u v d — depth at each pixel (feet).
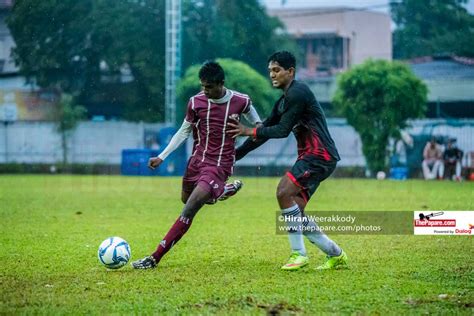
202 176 68.23
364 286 57.98
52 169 309.42
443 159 270.05
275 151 307.37
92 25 280.92
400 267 67.97
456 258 73.82
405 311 49.52
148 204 144.05
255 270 66.13
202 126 68.80
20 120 324.19
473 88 342.03
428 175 272.31
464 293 55.42
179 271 65.36
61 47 285.43
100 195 167.63
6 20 266.57
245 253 77.87
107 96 308.81
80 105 315.58
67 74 300.40
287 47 349.00
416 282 59.93
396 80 272.10
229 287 57.52
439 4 362.53
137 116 311.68
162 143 276.00
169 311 49.39
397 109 274.77
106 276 62.75
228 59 284.41
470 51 356.59
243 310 49.49
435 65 356.59
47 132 325.83
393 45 373.20
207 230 100.37
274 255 76.38
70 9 271.69
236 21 317.83
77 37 286.46
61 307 50.88
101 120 321.32
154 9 291.38
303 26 408.46
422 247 82.33
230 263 70.74
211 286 57.93
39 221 112.47
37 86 310.24
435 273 64.44
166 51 278.05
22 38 276.00
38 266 68.64
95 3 279.90
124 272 64.95
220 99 67.92
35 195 167.43
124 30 288.92
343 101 279.08
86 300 53.01
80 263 70.49
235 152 69.62
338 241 87.86
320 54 404.77
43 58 286.87
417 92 276.00
